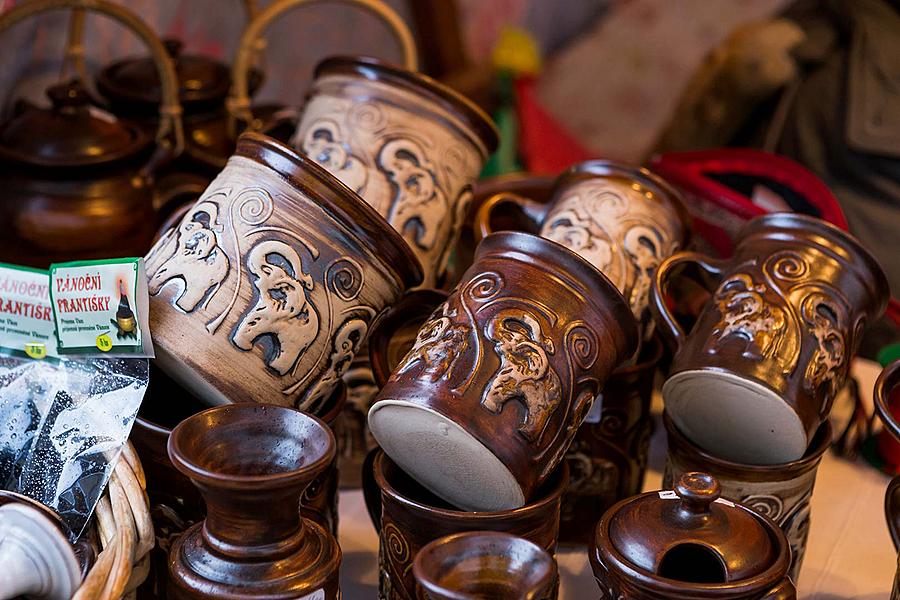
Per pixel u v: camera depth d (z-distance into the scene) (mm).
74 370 720
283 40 1686
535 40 2633
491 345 657
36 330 728
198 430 613
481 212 876
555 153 2326
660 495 646
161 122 1028
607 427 827
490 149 878
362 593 804
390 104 821
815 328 746
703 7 2689
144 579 690
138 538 649
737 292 768
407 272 742
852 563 857
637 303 837
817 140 1542
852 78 1513
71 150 924
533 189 1118
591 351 685
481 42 2408
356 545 864
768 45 1584
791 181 1128
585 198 863
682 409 777
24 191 928
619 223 845
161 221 1032
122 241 955
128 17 976
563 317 675
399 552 678
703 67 1690
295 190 701
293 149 698
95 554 656
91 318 700
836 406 1099
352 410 898
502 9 2455
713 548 594
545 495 683
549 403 660
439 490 701
